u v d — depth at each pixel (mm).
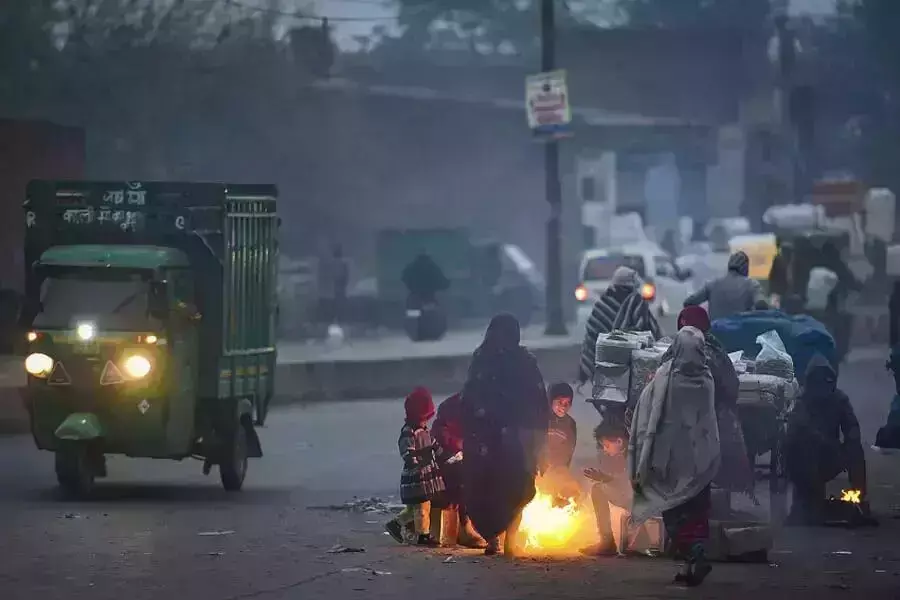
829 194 78875
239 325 25359
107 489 25438
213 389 24672
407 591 15312
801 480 21078
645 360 19750
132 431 23578
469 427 17781
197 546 18719
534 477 17812
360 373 42656
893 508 22953
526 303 69500
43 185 25266
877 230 78125
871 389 43094
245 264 25531
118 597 15039
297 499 24203
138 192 24906
